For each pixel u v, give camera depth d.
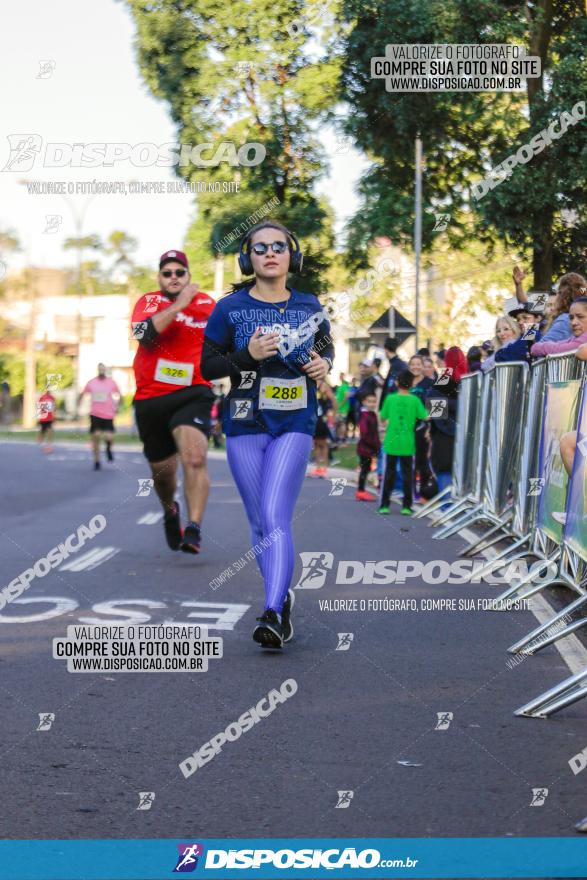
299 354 5.55
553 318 8.15
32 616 6.12
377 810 3.35
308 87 14.97
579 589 6.18
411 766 3.75
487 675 4.96
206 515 11.60
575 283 8.02
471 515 10.07
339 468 19.75
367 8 15.14
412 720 4.28
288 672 5.01
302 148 15.17
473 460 10.73
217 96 14.71
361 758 3.83
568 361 6.53
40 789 3.52
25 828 3.21
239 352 5.46
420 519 11.62
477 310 23.36
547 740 4.04
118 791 3.51
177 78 14.55
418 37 15.37
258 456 5.57
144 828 3.21
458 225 17.27
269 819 3.29
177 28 14.45
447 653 5.39
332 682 4.83
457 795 3.48
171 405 7.95
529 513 7.93
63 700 4.53
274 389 5.53
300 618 6.27
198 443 7.91
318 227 15.15
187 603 6.52
